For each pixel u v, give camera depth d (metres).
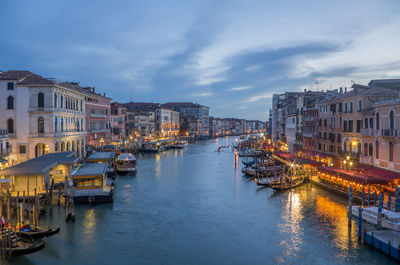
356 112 36.91
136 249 20.28
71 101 51.34
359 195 28.86
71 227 23.62
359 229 20.62
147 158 71.69
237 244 21.05
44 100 42.91
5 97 42.62
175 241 21.55
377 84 39.94
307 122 55.06
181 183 40.91
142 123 105.12
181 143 114.94
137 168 54.59
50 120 43.03
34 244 19.14
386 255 18.41
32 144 42.75
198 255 19.55
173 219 25.95
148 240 21.67
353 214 25.16
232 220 25.64
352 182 30.95
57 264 18.22
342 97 41.22
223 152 89.50
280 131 82.19
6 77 42.91
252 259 19.02
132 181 42.12
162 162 63.94
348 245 20.36
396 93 35.12
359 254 19.14
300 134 59.62
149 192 35.47
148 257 19.25
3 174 26.94
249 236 22.31
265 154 72.06
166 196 33.59
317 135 49.91
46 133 42.78
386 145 30.50
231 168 55.19
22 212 21.67
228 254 19.66
